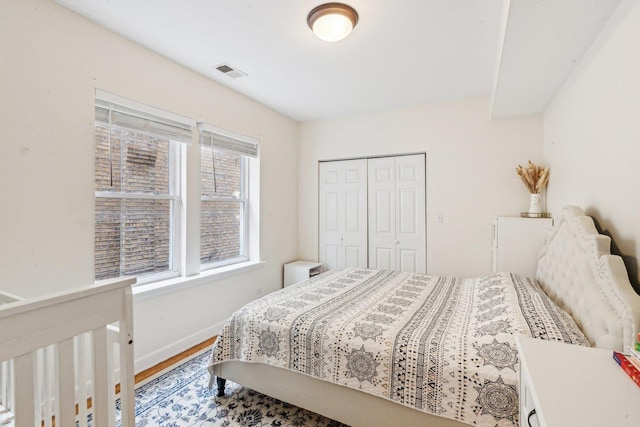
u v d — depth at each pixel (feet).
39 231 5.82
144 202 8.18
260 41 7.29
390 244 12.15
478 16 6.22
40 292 5.81
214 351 6.33
